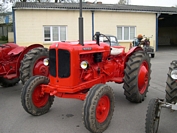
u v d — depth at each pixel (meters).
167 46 24.06
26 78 5.22
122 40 16.53
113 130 3.56
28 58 5.26
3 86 6.66
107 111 3.61
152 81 7.08
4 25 26.78
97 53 4.07
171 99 3.89
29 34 14.56
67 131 3.56
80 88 3.68
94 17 15.59
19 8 13.99
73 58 3.55
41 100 4.24
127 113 4.30
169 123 3.80
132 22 16.56
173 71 3.33
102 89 3.42
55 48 3.65
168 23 26.80
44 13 14.57
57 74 3.67
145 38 14.37
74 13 15.04
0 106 4.87
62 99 5.25
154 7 19.33
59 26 15.00
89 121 3.20
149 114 2.98
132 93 4.55
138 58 4.63
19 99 5.40
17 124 3.86
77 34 15.32
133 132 3.49
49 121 3.97
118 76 4.88
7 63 5.89
